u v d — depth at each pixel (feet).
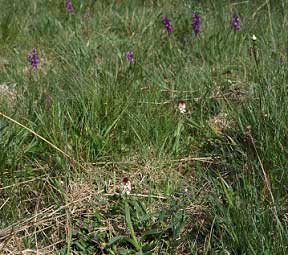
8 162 7.28
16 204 6.87
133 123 7.74
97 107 7.75
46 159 7.37
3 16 11.00
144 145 7.59
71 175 7.21
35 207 6.83
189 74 8.87
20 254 6.36
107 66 9.09
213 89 8.59
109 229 6.60
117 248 6.46
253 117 7.30
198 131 7.81
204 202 6.76
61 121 7.59
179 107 7.86
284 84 7.60
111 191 7.05
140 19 11.02
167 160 7.45
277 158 6.89
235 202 6.45
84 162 7.38
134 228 6.57
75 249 6.50
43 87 8.54
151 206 6.85
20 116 7.79
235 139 7.37
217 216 6.32
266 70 8.38
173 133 7.72
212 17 10.82
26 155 7.47
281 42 9.46
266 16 10.50
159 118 7.82
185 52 9.82
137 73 8.89
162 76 8.98
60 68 9.47
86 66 9.14
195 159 7.43
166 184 7.10
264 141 7.02
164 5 11.57
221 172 7.19
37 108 7.92
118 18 11.16
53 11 11.64
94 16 11.34
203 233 6.51
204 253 6.30
